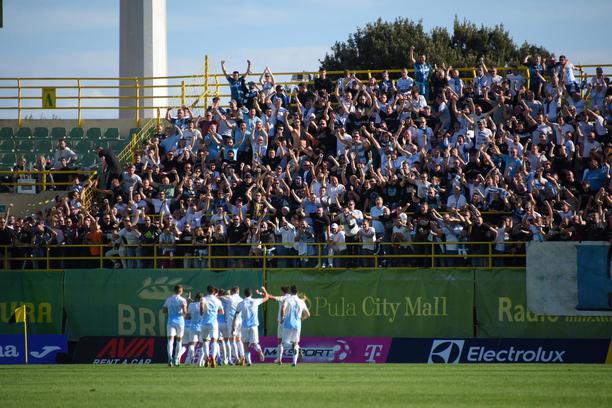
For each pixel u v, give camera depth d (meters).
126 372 86.12
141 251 117.88
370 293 112.12
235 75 136.88
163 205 119.00
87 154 145.62
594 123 122.00
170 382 71.50
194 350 105.06
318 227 114.81
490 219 113.94
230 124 129.88
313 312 112.94
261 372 83.62
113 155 129.62
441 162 118.62
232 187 121.50
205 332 95.50
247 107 135.88
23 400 58.00
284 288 97.31
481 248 111.44
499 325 110.00
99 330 116.62
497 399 56.91
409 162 120.75
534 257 109.12
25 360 109.00
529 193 112.44
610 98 125.19
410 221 112.31
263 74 138.50
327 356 108.44
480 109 128.38
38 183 129.75
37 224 119.50
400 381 71.31
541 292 109.12
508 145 121.00
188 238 115.75
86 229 119.19
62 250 119.38
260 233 114.25
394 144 121.50
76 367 98.25
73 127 150.00
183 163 127.19
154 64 169.88
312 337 109.25
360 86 131.62
